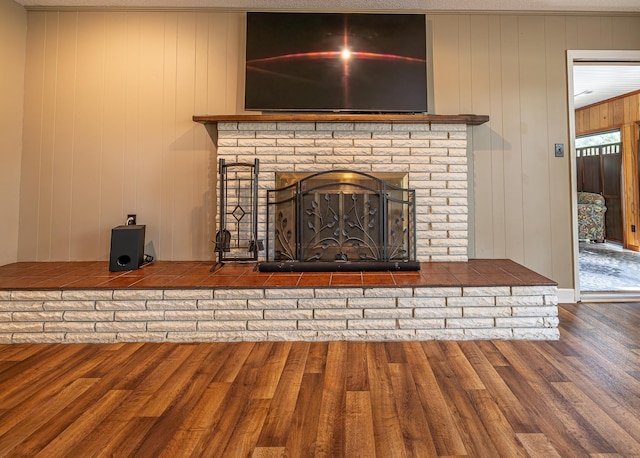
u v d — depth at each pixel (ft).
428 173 9.32
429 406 4.76
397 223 9.11
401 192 9.22
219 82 9.64
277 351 6.57
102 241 9.64
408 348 6.66
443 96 9.63
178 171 9.67
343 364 6.02
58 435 4.18
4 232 9.18
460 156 9.32
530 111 9.64
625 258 15.47
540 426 4.32
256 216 8.77
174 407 4.76
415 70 9.35
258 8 9.52
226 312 7.06
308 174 9.32
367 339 7.05
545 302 7.03
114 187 9.64
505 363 5.99
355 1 9.21
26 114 9.59
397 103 9.31
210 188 9.67
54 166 9.59
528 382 5.36
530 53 9.64
